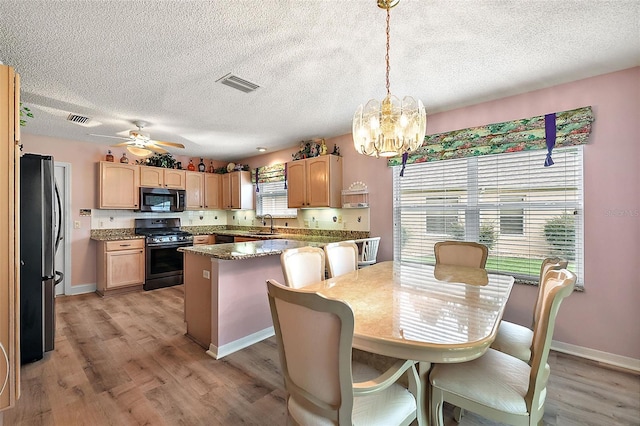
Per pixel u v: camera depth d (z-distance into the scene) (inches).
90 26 70.9
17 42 76.7
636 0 63.1
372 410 47.6
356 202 163.5
